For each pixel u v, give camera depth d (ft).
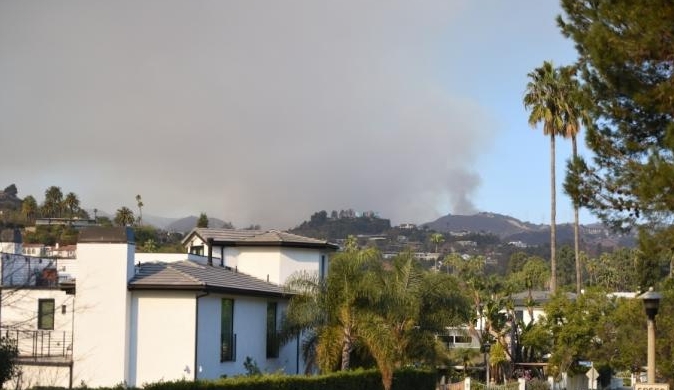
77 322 91.50
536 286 407.44
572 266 537.65
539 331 197.16
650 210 59.98
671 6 56.08
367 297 96.02
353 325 96.12
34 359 89.35
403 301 100.73
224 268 118.11
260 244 125.70
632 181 61.57
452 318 110.22
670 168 54.70
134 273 94.27
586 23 63.36
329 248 131.34
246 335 105.91
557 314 192.65
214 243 125.39
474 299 210.59
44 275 72.02
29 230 294.66
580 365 203.10
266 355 112.06
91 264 91.97
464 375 193.67
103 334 91.20
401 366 104.99
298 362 119.44
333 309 96.27
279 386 79.15
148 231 363.56
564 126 214.07
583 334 184.44
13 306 46.62
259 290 105.50
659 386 73.92
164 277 93.15
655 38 56.70
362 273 98.02
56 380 84.33
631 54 57.98
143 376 91.45
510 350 214.07
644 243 59.11
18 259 71.51
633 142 62.18
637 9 57.36
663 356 129.49
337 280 96.73
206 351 94.32
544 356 224.33
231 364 100.78
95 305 81.41
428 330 108.47
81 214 404.98
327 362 96.12
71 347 93.15
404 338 103.30
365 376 94.17
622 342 154.40
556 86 211.82
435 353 109.29
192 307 91.86
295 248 127.44
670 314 129.39
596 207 63.87
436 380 115.96
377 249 104.83
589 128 64.18
